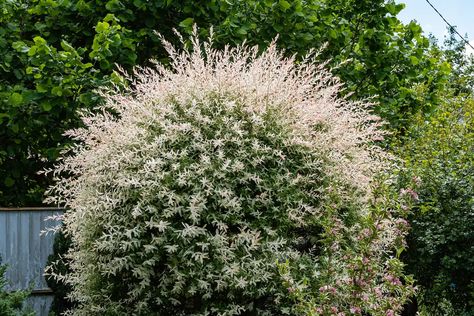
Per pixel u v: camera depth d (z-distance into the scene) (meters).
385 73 9.06
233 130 5.12
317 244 5.28
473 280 6.55
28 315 5.20
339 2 9.55
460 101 10.73
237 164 4.91
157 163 4.98
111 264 5.10
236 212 4.94
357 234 5.21
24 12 8.76
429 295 7.27
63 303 6.71
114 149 5.25
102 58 7.48
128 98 5.96
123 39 7.87
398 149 9.05
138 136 5.27
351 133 5.64
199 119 5.07
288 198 5.02
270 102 5.32
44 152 8.74
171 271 4.89
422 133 9.65
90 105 7.50
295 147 5.27
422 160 7.92
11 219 7.53
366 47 9.25
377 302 4.29
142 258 4.97
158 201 4.98
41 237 7.63
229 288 4.95
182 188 4.99
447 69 10.48
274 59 5.86
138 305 5.07
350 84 9.23
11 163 8.76
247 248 4.94
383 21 9.29
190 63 5.88
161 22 8.85
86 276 5.43
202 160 4.93
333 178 5.31
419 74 9.97
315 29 8.88
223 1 8.43
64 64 7.39
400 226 4.14
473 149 8.31
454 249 6.77
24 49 7.42
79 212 5.29
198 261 4.82
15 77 8.55
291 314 4.99
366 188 5.46
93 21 8.56
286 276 4.18
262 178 5.07
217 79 5.33
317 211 5.11
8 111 7.74
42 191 9.38
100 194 5.24
